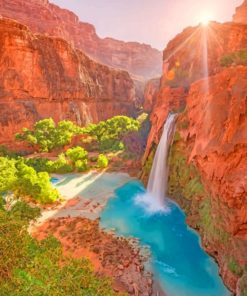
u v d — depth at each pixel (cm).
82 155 4697
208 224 2227
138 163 4900
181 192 3086
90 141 6050
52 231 2450
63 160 4516
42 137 5222
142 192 3666
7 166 2972
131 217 2861
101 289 843
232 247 1797
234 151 1906
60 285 757
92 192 3619
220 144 2081
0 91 5266
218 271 1923
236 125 1970
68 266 880
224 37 5647
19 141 5181
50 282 761
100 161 4759
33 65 5834
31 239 1121
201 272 1934
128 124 6300
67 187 3791
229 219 1845
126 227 2633
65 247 2172
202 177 2512
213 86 2495
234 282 1688
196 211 2570
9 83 5384
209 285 1795
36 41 5994
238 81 2111
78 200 3300
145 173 4006
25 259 915
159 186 3459
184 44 6369
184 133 3084
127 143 5894
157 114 4497
